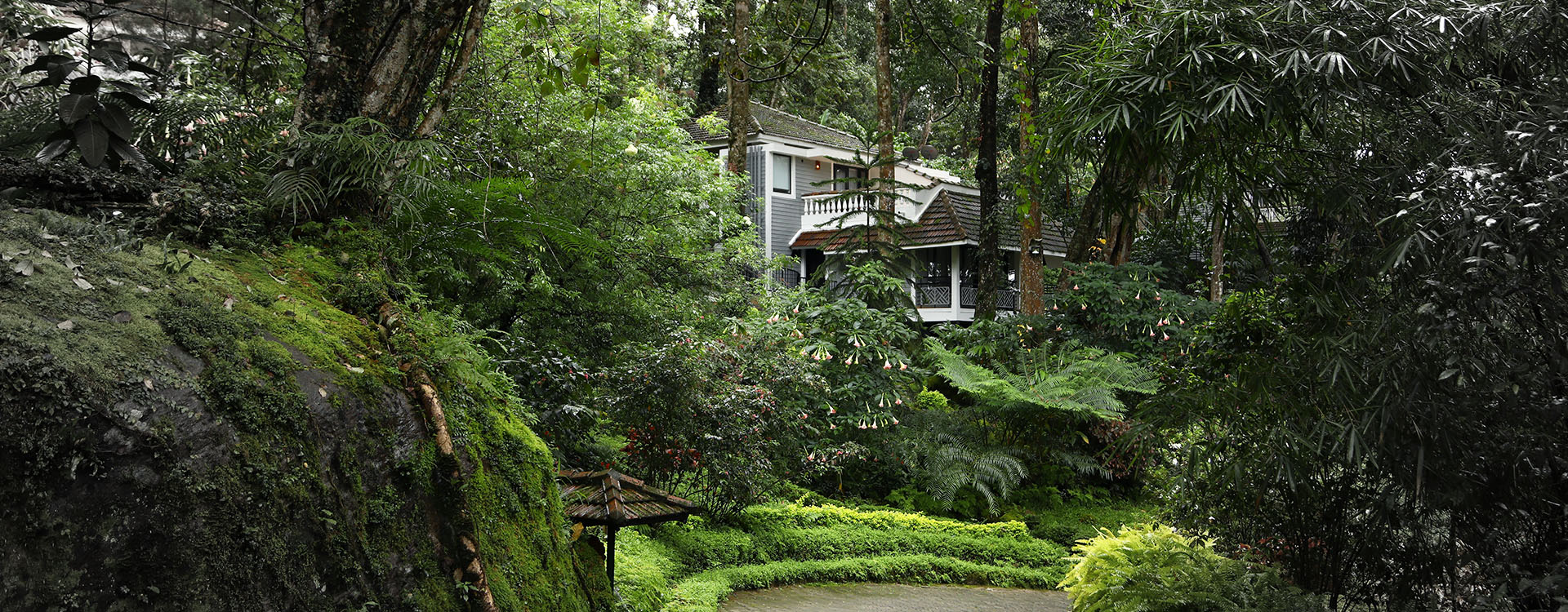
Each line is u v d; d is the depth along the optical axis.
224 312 2.52
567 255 7.49
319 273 3.27
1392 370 3.46
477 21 4.13
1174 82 3.66
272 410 2.33
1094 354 10.62
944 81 16.06
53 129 3.37
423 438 2.80
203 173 3.45
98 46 3.26
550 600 3.23
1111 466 10.68
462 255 5.90
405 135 3.90
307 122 3.69
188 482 2.06
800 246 20.53
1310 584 4.84
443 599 2.69
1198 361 4.92
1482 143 3.32
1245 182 4.02
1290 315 4.47
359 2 3.77
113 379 2.04
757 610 6.16
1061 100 4.13
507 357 6.13
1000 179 15.21
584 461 6.88
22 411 1.87
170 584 1.99
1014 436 10.87
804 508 8.65
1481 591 3.84
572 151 7.99
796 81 26.75
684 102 17.45
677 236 9.30
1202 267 8.02
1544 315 3.39
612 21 9.36
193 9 4.01
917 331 11.66
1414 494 3.63
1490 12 3.28
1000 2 12.75
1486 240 3.04
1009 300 19.14
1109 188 4.35
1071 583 5.68
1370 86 3.55
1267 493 4.79
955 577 8.13
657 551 6.54
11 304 2.06
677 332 7.83
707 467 7.53
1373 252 3.72
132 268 2.52
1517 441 3.47
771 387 8.87
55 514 1.87
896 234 13.49
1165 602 4.59
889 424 10.28
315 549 2.33
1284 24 3.55
